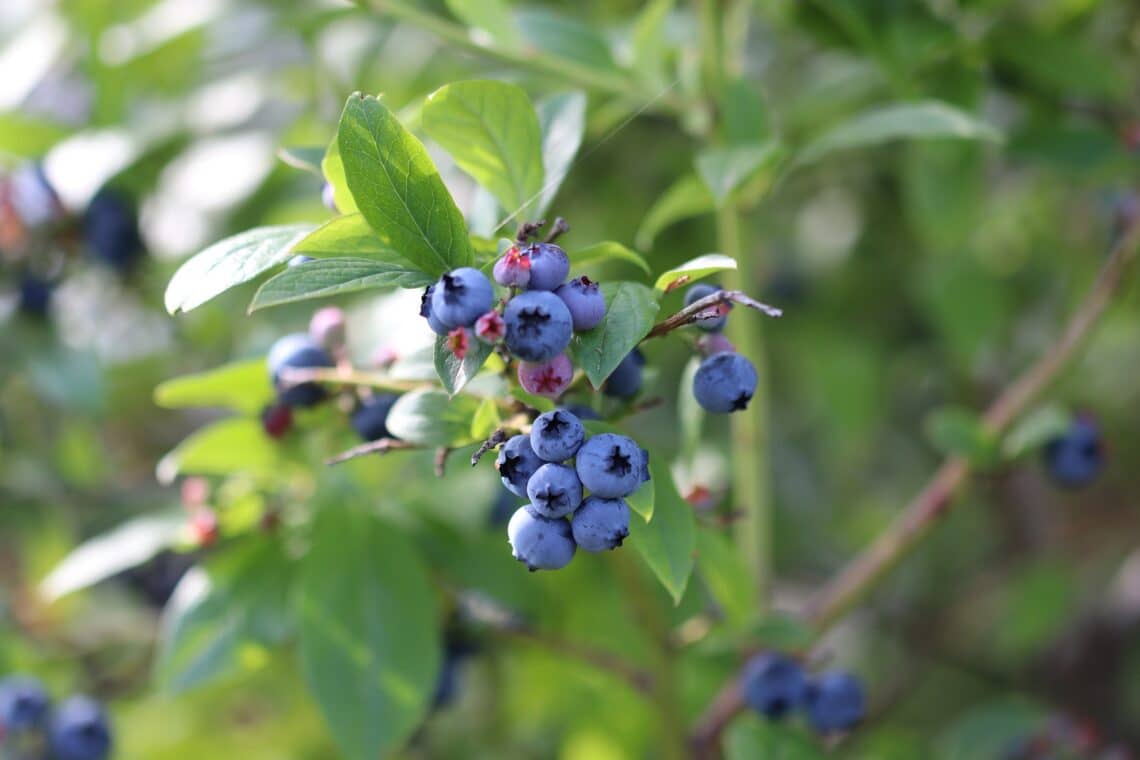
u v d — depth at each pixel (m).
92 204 0.87
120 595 0.94
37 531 0.96
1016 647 1.14
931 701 1.24
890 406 1.17
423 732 0.94
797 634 0.68
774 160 0.68
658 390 1.05
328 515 0.70
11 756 0.79
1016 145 0.82
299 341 0.63
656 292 0.53
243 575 0.72
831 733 0.70
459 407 0.57
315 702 0.68
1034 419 0.74
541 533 0.52
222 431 0.68
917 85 0.80
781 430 1.23
